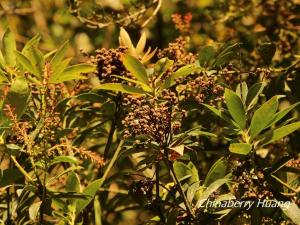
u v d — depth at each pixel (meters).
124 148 2.32
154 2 2.74
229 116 2.14
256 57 2.66
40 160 2.09
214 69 2.40
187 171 2.16
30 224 2.24
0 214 2.28
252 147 2.05
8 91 2.13
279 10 2.85
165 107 2.03
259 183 2.10
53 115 2.17
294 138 2.44
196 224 2.08
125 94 2.27
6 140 2.19
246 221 2.18
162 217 2.15
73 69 2.14
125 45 2.24
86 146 2.60
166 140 2.05
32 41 2.28
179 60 2.27
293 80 2.42
